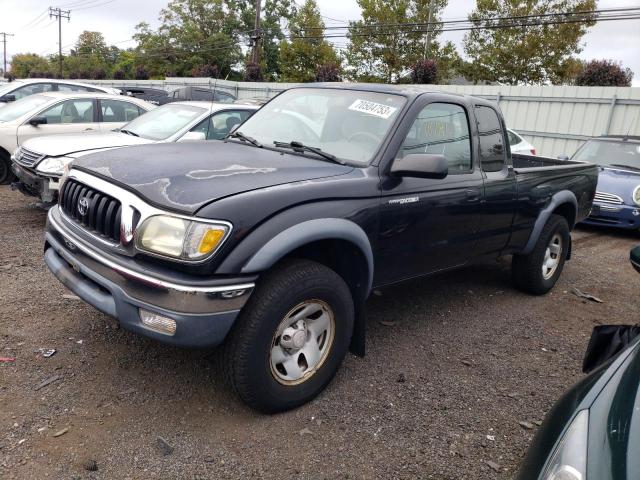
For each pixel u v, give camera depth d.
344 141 3.70
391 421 3.12
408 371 3.72
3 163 8.71
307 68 38.22
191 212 2.61
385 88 4.01
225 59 52.84
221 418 3.00
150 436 2.80
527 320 4.87
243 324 2.79
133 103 9.43
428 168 3.28
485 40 31.17
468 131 4.25
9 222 6.68
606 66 18.16
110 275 2.81
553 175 5.24
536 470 1.77
